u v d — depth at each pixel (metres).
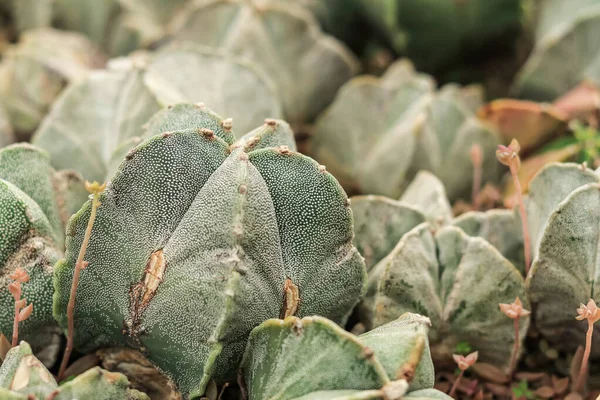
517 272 0.52
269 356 0.45
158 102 0.55
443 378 0.53
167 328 0.47
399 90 0.67
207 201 0.46
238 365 0.47
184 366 0.47
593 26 0.69
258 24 0.70
